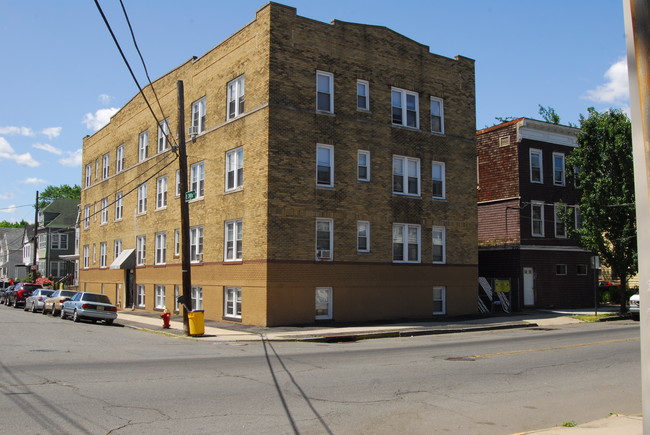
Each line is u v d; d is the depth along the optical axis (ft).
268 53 79.97
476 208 99.81
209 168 93.56
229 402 30.42
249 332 72.08
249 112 83.10
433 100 97.19
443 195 96.48
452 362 46.11
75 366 41.86
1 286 166.91
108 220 135.95
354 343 64.18
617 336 66.95
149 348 55.88
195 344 61.82
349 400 31.50
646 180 16.42
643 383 16.67
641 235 16.75
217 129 91.50
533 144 112.68
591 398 33.09
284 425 26.12
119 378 36.86
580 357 49.01
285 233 79.25
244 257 82.43
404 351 54.13
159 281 109.29
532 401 32.14
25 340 59.47
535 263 110.11
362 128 87.71
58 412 27.45
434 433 25.46
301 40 82.94
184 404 29.73
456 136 98.68
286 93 80.89
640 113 16.62
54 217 243.60
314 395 32.63
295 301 79.36
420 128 94.43
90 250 146.92
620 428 25.94
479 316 94.73
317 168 83.25
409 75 94.02
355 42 88.33
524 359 47.85
